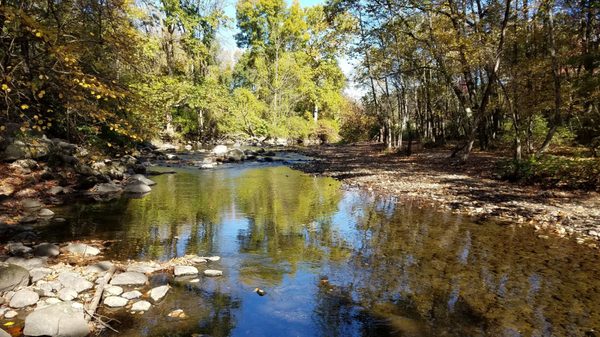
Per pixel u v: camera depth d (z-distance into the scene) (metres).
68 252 7.62
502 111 28.25
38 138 14.25
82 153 16.08
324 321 5.33
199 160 26.62
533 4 19.75
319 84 59.47
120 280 6.22
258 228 10.21
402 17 23.52
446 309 5.70
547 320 5.37
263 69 54.25
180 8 38.00
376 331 5.08
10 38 7.55
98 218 10.59
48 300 5.46
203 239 9.10
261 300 5.93
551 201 12.85
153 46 27.61
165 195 14.38
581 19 20.19
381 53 27.84
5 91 7.79
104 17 8.45
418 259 7.82
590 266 7.38
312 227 10.36
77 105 8.41
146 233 9.38
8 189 11.77
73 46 7.36
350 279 6.80
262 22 56.28
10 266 5.88
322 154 35.47
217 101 41.28
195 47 40.38
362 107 61.78
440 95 34.59
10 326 4.78
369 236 9.48
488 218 11.11
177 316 5.32
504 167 18.36
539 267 7.34
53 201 12.13
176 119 40.84
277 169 23.58
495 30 21.33
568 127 22.72
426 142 38.84
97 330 4.86
